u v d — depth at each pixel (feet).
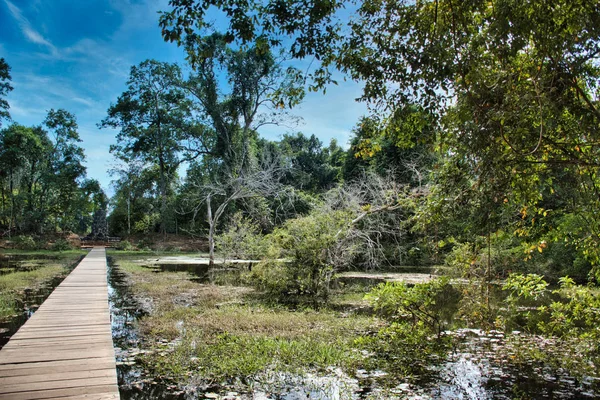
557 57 10.52
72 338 17.49
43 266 56.34
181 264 65.21
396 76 14.47
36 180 119.65
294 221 35.29
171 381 14.12
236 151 94.17
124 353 17.04
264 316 24.04
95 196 129.29
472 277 23.93
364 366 15.96
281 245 34.88
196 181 98.68
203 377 14.46
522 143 12.80
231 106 93.09
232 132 96.02
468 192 14.74
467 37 12.43
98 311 23.04
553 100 11.27
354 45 14.88
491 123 11.98
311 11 13.33
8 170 109.81
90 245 112.47
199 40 14.66
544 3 10.18
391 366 15.99
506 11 10.30
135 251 97.66
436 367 15.99
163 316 23.85
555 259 40.98
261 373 14.90
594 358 17.15
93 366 14.06
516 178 13.57
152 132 104.99
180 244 105.81
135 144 106.22
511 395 13.32
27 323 20.13
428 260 55.98
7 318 23.73
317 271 34.12
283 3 13.28
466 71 12.19
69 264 59.82
